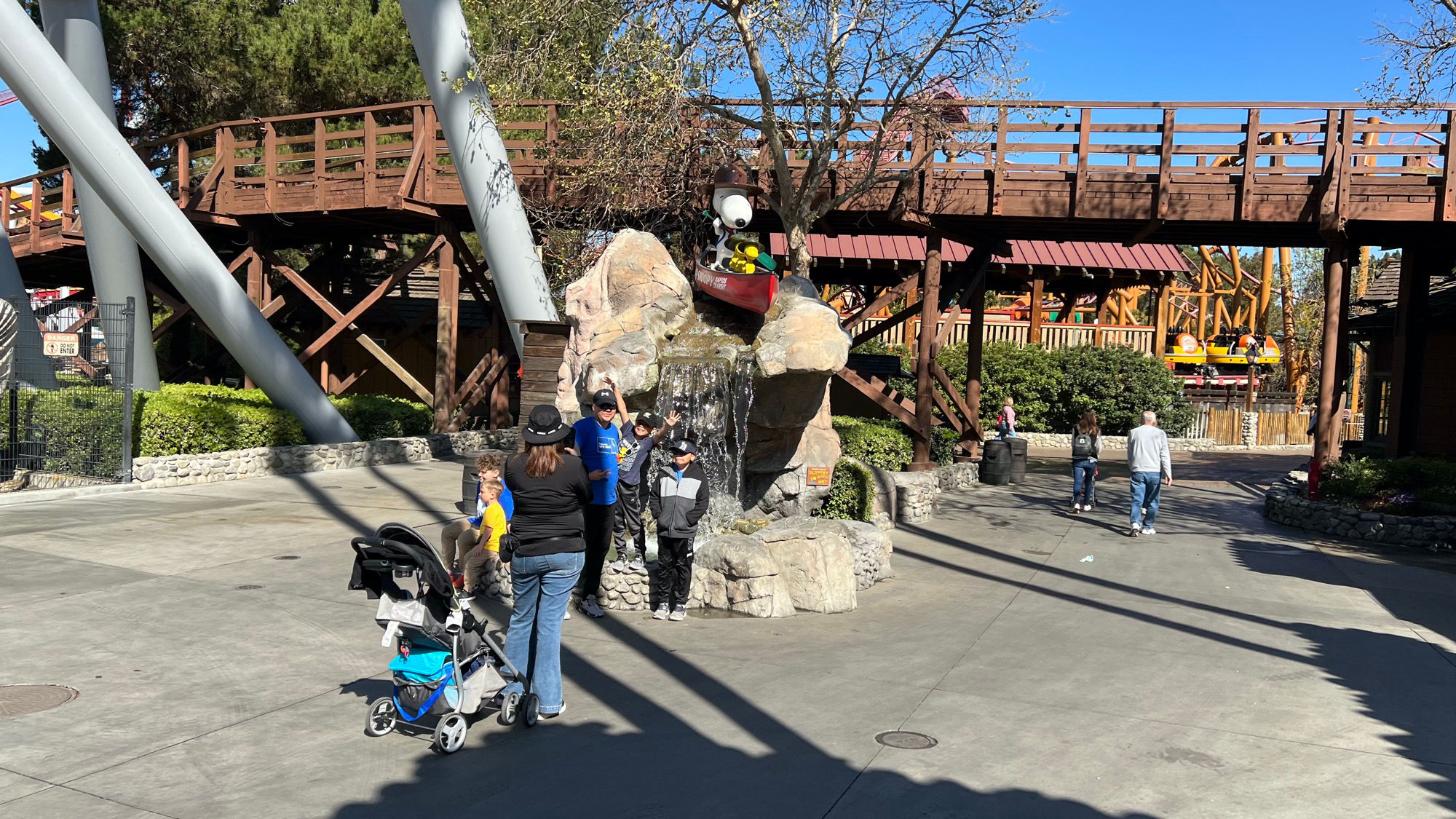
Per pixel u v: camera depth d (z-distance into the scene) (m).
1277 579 11.52
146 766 5.18
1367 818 4.98
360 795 4.93
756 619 8.64
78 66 17.17
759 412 10.19
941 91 15.19
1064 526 15.09
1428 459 16.09
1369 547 14.20
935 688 6.85
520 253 16.05
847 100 14.27
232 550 10.66
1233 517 16.94
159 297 23.05
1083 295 35.34
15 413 14.57
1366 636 8.88
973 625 8.76
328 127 28.38
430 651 5.61
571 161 17.00
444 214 20.28
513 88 15.18
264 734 5.68
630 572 8.76
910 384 30.22
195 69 26.50
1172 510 17.52
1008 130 15.68
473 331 30.11
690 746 5.69
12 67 14.76
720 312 11.30
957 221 17.16
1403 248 18.77
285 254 32.94
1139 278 28.55
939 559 11.96
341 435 19.05
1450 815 5.04
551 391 14.30
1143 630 8.80
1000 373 32.25
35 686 6.30
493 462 8.48
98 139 15.46
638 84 14.24
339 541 11.37
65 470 14.81
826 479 11.25
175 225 16.44
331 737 5.67
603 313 11.05
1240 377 41.62
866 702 6.52
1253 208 15.53
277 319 24.48
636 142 14.91
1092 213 15.84
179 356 27.44
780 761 5.49
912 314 20.41
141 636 7.44
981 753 5.67
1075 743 5.89
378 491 15.62
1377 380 23.31
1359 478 15.54
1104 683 7.12
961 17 13.72
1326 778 5.47
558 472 5.87
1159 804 5.07
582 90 15.03
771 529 9.33
